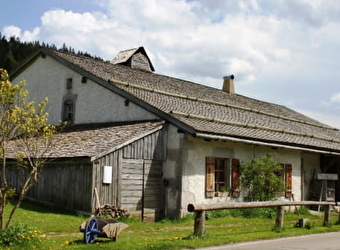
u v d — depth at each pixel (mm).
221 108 22203
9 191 9664
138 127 16859
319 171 24109
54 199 15938
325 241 11320
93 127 19312
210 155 17484
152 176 16391
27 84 23797
